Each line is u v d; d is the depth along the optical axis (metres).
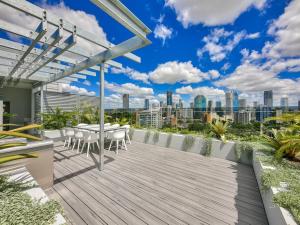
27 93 8.02
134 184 2.55
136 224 1.67
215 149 4.02
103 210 1.89
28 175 1.85
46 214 1.11
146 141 5.63
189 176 2.87
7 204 1.18
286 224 1.16
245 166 3.38
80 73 5.11
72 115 6.68
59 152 4.39
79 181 2.64
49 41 2.28
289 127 2.70
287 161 2.38
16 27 2.17
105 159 3.82
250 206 1.99
